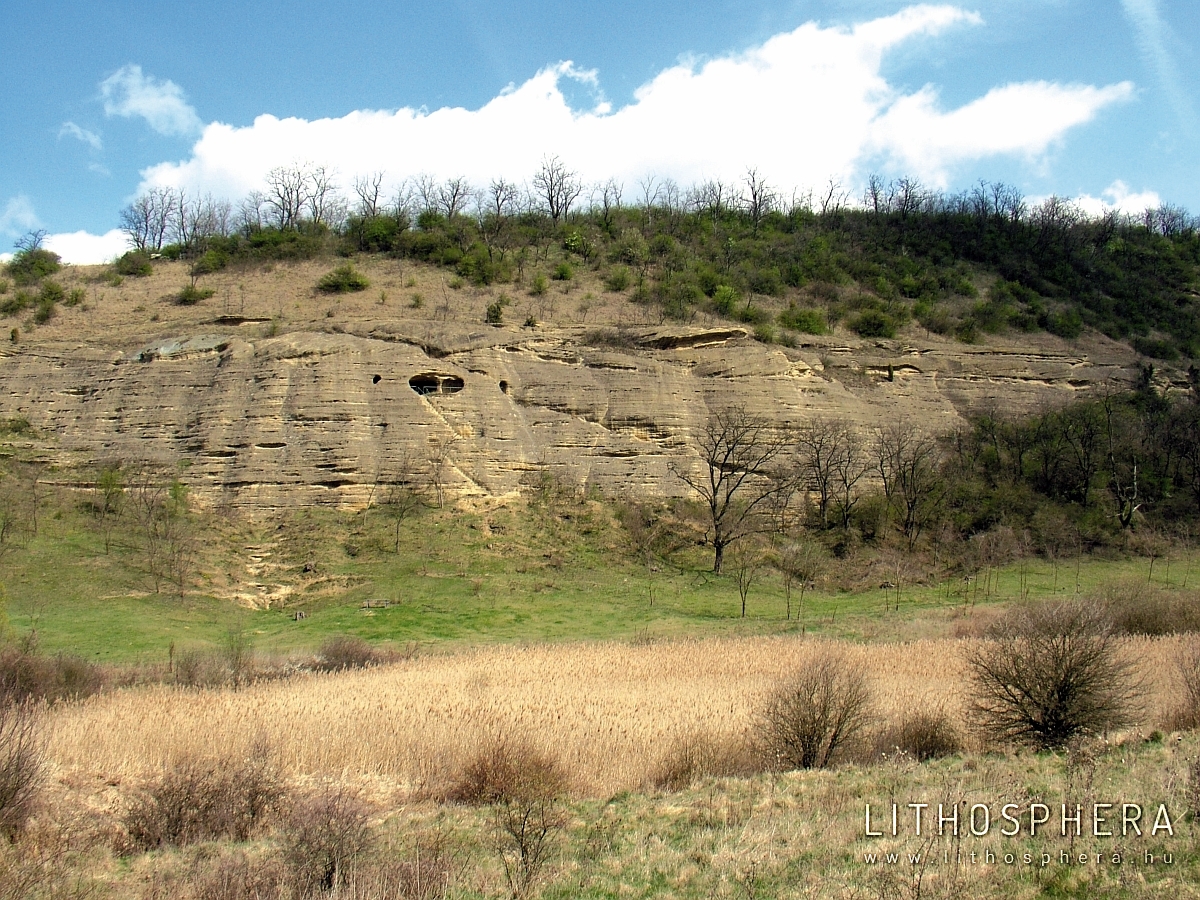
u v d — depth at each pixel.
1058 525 58.47
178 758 20.83
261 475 56.28
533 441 61.34
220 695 27.86
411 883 14.05
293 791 19.09
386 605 46.19
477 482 58.56
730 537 56.28
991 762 19.34
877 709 23.39
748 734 22.19
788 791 18.27
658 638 40.94
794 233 105.81
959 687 26.67
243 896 14.16
